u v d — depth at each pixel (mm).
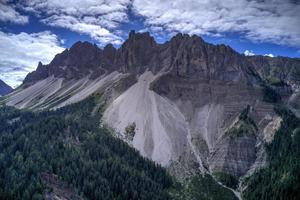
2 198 185625
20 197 190375
